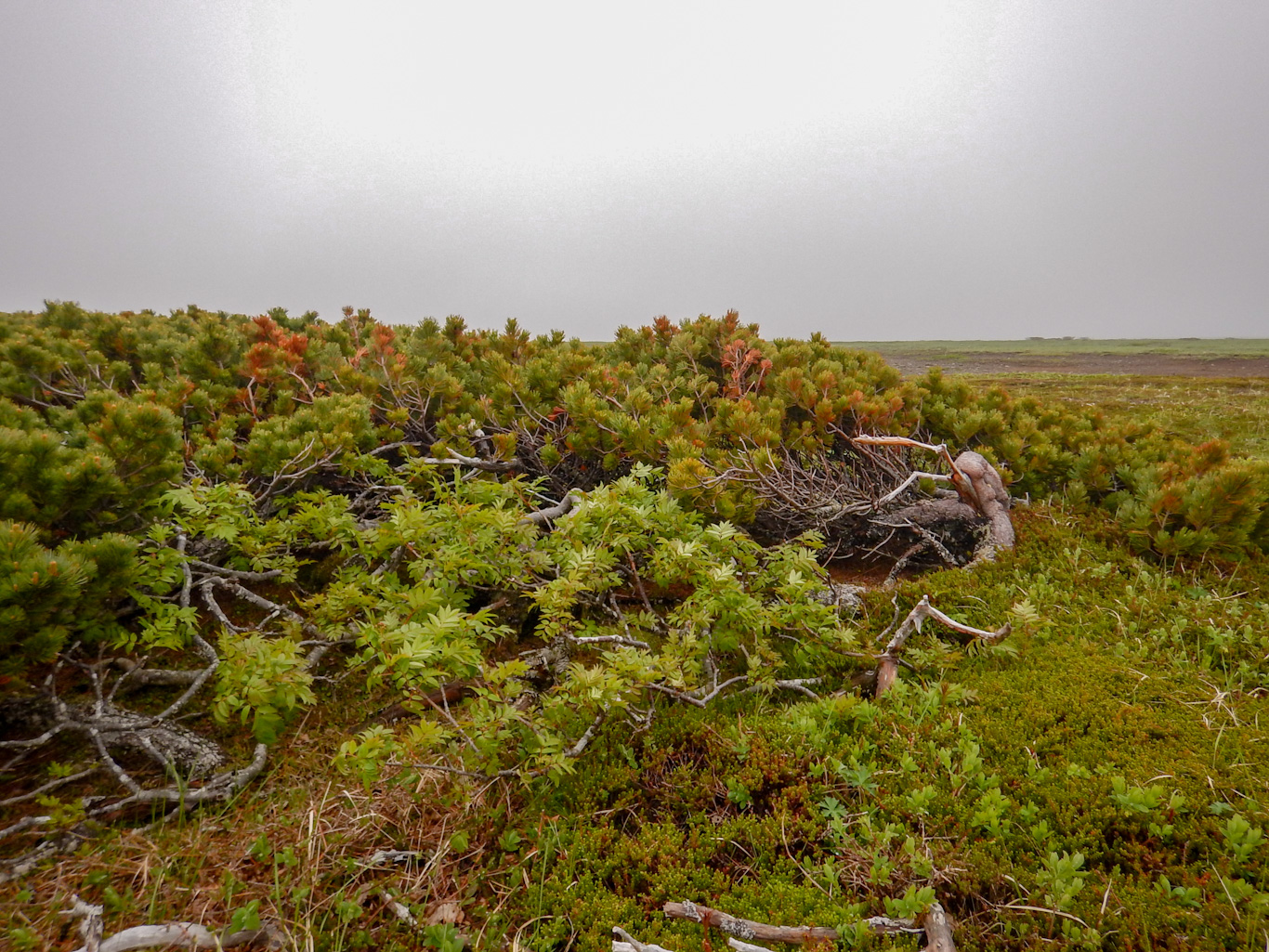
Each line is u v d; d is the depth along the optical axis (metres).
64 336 9.11
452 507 5.54
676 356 10.98
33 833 3.18
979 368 46.00
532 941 2.90
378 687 4.77
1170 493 6.70
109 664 4.48
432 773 3.77
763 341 11.03
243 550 5.43
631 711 4.27
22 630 3.30
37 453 4.11
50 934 2.71
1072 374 35.50
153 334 9.79
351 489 7.88
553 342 12.17
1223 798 3.49
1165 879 2.96
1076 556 6.69
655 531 5.72
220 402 7.62
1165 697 4.47
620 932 2.85
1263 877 2.97
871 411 8.14
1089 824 3.36
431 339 10.57
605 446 8.13
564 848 3.37
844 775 3.71
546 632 4.30
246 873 3.15
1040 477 8.63
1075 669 4.86
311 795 3.69
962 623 5.61
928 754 3.93
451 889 3.22
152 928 2.72
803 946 2.78
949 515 7.50
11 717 3.91
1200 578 6.45
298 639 4.39
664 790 3.78
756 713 4.53
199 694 4.52
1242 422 15.32
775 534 8.07
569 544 5.49
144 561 4.63
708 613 4.63
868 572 7.60
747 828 3.44
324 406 7.17
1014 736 4.09
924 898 2.80
